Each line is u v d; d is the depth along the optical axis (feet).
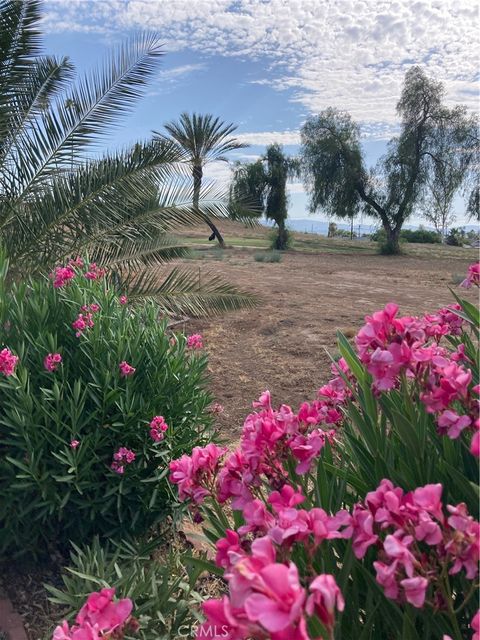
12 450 10.37
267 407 6.42
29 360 11.04
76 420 9.99
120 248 25.40
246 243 165.37
